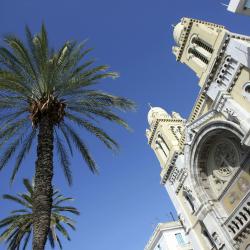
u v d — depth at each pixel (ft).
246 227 105.60
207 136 121.39
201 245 125.39
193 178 127.13
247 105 99.45
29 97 63.46
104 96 67.56
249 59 97.30
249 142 95.76
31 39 65.92
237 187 111.96
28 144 69.31
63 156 73.31
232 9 63.00
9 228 100.94
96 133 69.82
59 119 62.90
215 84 113.39
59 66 65.46
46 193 52.90
